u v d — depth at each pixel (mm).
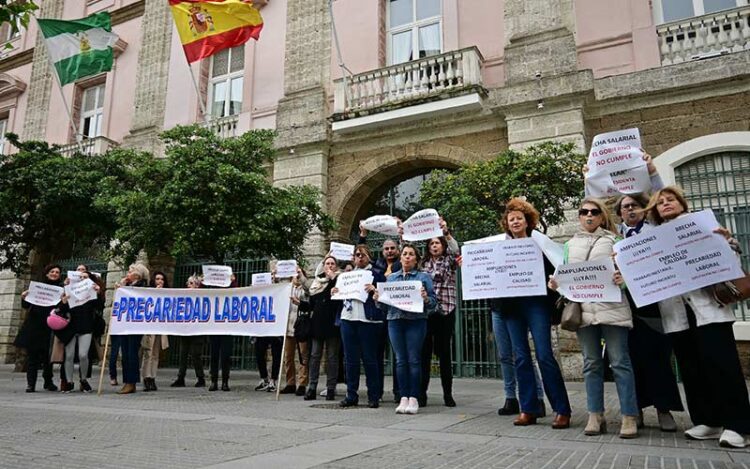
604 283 4047
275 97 14445
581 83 10234
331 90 13422
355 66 13320
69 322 8016
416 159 12039
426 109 11531
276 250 10031
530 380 4727
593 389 4250
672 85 9867
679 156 9656
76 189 12281
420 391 6109
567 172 7887
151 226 9750
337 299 6113
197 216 9461
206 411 5723
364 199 12953
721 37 9883
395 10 13617
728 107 9562
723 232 3732
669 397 4352
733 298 3734
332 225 10836
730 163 9469
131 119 17188
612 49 10812
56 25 15000
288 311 7246
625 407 4078
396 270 6246
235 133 14508
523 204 4914
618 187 4602
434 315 6102
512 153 8180
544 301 4652
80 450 3646
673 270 3820
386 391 7957
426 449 3646
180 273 15000
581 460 3289
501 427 4570
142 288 7832
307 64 13711
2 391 8094
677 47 10234
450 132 11766
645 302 3869
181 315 7641
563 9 11312
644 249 3936
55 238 13680
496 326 5496
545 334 4594
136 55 17688
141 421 5000
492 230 7727
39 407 6098
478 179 7902
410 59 13180
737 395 3689
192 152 9695
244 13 13156
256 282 8539
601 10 11070
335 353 6824
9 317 17250
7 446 3807
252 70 14938
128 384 7773
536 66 10859
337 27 13758
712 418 3961
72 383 8070
